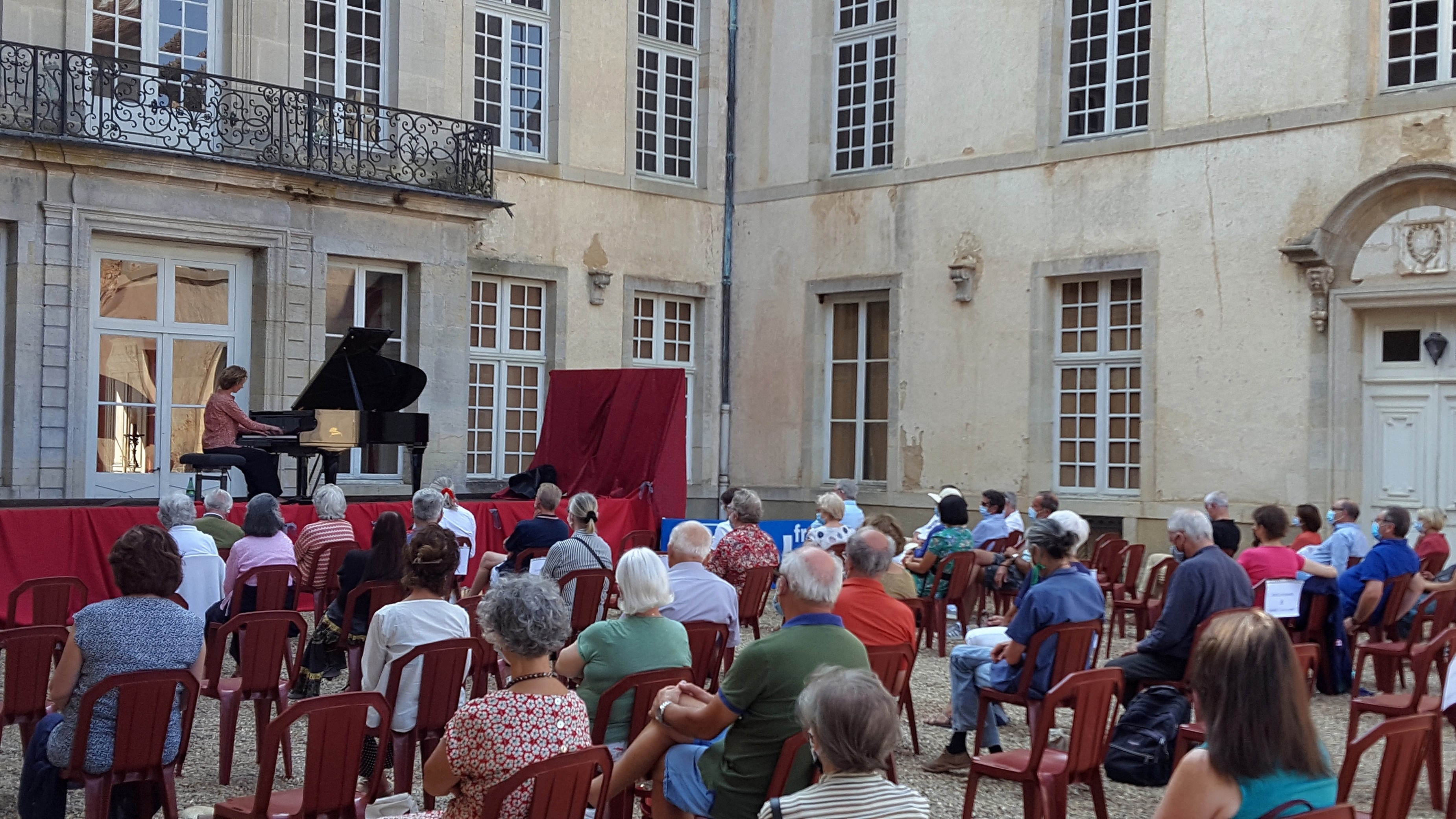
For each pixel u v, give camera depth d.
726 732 4.33
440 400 13.78
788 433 15.98
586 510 7.16
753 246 16.41
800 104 15.95
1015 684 5.69
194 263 12.23
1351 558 8.84
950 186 14.53
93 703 4.12
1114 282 13.48
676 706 4.01
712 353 16.48
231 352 12.48
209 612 6.98
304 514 9.90
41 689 5.21
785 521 14.40
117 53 11.84
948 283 14.52
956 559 8.94
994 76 14.22
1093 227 13.43
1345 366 11.77
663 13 16.22
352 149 13.09
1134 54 13.33
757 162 16.38
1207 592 5.86
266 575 6.93
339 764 3.97
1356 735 6.00
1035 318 13.84
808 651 3.89
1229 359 12.45
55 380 11.20
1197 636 5.68
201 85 11.99
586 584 6.96
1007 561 9.73
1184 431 12.73
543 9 15.19
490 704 3.37
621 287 15.59
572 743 3.40
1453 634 5.63
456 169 13.84
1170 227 12.88
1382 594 7.86
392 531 6.55
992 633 6.09
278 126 12.62
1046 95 13.79
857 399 15.59
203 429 12.24
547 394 14.52
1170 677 5.98
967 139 14.42
